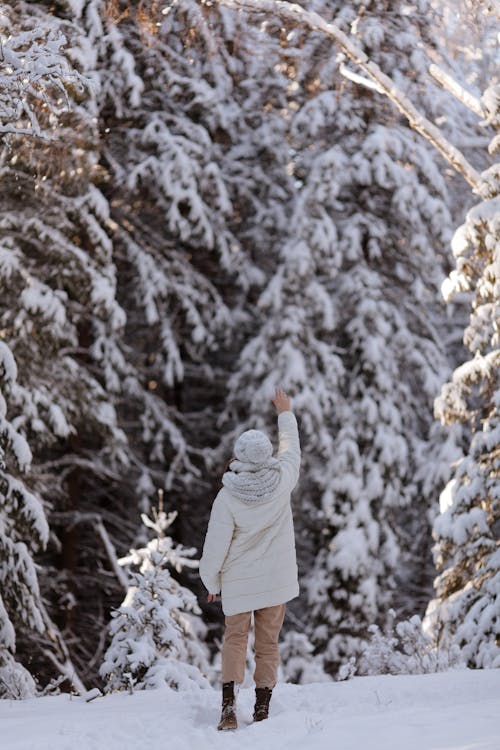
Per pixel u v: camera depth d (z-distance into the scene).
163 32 12.41
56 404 12.45
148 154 16.25
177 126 16.27
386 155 15.75
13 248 12.22
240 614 4.83
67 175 11.06
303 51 13.81
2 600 9.38
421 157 16.05
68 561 15.78
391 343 16.36
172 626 7.14
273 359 16.23
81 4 11.45
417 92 15.30
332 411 16.31
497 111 9.78
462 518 9.29
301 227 16.00
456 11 14.15
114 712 5.33
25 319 11.96
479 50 14.82
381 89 10.33
